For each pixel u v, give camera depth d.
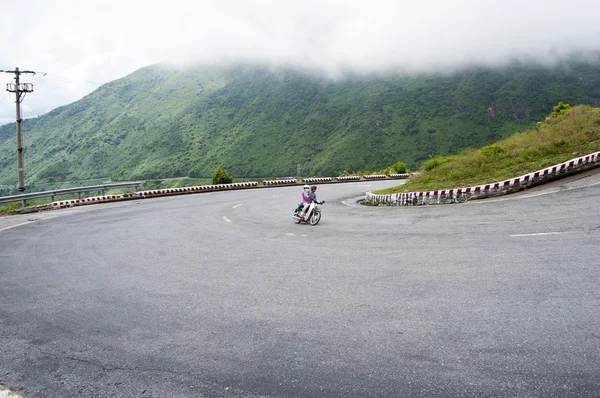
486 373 3.43
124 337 4.68
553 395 3.10
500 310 4.59
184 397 3.44
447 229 9.90
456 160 24.80
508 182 14.91
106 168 174.88
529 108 160.50
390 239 9.27
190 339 4.50
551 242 7.31
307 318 4.83
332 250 8.51
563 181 14.41
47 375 3.97
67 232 13.41
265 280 6.52
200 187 36.47
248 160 163.62
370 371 3.59
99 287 6.73
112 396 3.54
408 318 4.59
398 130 158.38
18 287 7.03
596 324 4.09
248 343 4.30
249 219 15.50
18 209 21.44
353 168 133.38
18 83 26.92
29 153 197.50
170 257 8.78
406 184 24.59
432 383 3.35
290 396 3.33
